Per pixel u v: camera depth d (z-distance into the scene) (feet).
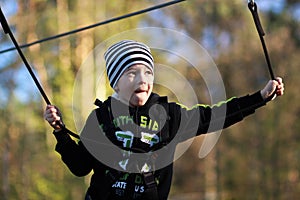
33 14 83.56
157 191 18.89
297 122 95.71
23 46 27.14
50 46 81.92
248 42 113.09
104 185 18.93
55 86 78.28
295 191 93.91
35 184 75.61
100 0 84.43
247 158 97.45
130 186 18.76
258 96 20.04
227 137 99.40
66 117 72.95
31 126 78.02
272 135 95.91
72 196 75.46
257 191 95.71
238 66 111.86
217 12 114.93
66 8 84.17
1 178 75.61
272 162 95.61
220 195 99.40
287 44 106.83
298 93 96.63
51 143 77.51
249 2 20.06
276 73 102.89
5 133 77.00
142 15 86.48
